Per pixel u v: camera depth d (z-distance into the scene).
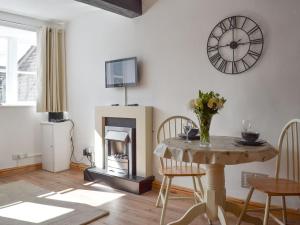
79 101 4.41
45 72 4.32
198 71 3.05
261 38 2.62
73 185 3.55
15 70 4.43
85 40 4.27
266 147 1.94
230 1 2.80
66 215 2.57
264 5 2.61
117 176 3.41
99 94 4.11
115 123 3.72
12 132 4.21
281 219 2.47
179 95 3.21
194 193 2.77
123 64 3.64
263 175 2.64
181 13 3.17
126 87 3.72
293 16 2.47
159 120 3.39
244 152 1.80
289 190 1.86
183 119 3.08
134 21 3.62
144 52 3.53
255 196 2.70
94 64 4.16
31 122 4.45
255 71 2.68
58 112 4.50
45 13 4.15
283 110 2.54
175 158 1.95
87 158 4.31
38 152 4.54
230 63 2.81
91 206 2.80
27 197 3.08
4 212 2.65
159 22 3.37
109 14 3.92
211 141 2.24
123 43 3.76
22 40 4.54
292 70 2.48
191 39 3.09
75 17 4.38
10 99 4.38
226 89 2.85
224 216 2.06
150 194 3.19
